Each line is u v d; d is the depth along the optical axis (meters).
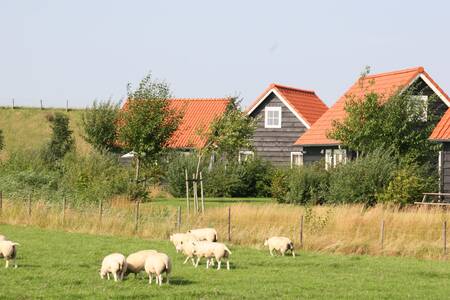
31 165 52.41
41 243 30.81
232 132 45.59
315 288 22.23
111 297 19.97
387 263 27.52
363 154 49.25
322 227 32.69
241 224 34.56
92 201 41.75
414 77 53.50
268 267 25.95
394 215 33.66
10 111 107.12
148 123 53.16
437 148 48.62
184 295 20.38
